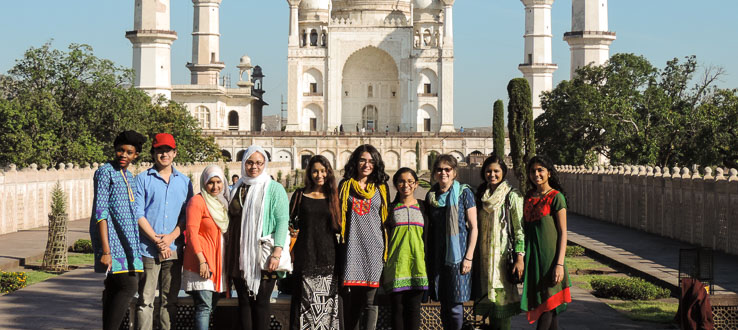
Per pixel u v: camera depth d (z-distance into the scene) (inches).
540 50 4288.9
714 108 2026.3
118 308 391.5
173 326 424.8
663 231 1209.4
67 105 1959.9
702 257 505.7
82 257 956.6
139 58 3865.7
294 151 4350.4
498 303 406.0
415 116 4611.2
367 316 401.1
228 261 401.4
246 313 396.2
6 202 1219.2
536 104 4298.7
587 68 2743.6
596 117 2439.7
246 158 398.9
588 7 3826.3
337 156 4372.5
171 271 419.5
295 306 403.5
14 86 1940.2
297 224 402.0
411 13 4616.1
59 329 494.0
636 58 2679.6
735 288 677.9
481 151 4365.2
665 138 2111.2
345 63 4822.8
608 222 1533.0
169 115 2906.0
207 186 400.5
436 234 407.5
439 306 446.6
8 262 856.3
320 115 4655.5
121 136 400.8
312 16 4906.5
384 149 4382.4
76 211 1562.5
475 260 410.3
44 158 1756.9
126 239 392.8
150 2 3858.3
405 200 406.6
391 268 401.1
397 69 4822.8
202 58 4635.8
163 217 410.0
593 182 1662.2
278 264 389.1
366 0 4901.6
